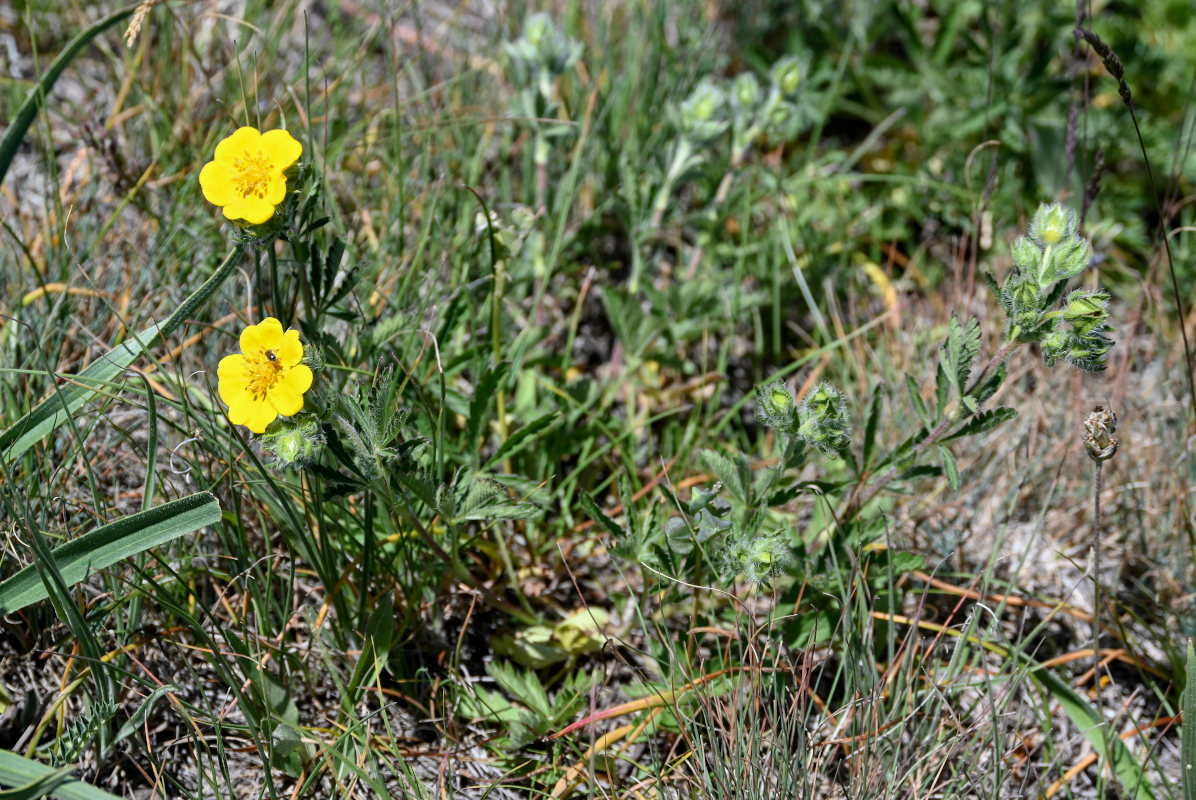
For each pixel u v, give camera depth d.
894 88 0.86
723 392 0.74
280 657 0.59
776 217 0.74
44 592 0.56
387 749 0.59
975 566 0.67
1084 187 0.72
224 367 0.54
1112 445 0.57
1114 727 0.60
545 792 0.59
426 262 0.70
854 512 0.62
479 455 0.64
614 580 0.66
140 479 0.64
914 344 0.72
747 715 0.60
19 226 0.69
